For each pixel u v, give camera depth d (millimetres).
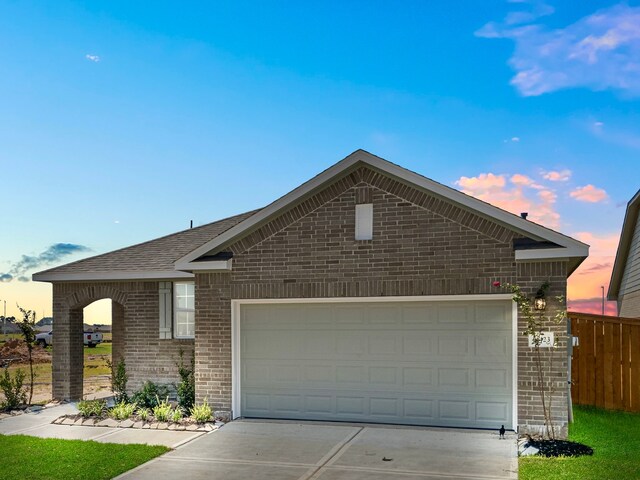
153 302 16750
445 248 12328
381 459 10336
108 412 14070
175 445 11547
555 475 9273
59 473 9766
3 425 13703
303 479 9375
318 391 13367
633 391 15047
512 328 12148
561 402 11570
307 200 13273
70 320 17156
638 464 9875
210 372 13727
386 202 12766
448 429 12336
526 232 11812
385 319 13016
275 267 13406
